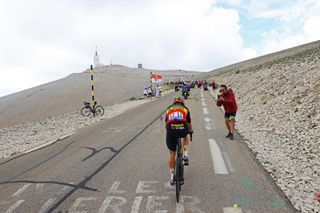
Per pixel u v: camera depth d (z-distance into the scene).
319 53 20.84
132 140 10.66
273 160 7.67
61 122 18.20
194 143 9.77
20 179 6.87
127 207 5.10
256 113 15.48
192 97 32.41
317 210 4.86
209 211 4.88
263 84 22.34
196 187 5.93
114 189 5.95
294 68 19.98
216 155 8.22
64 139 11.55
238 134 11.14
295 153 8.23
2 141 13.96
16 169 7.75
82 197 5.61
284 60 30.78
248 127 12.49
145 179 6.47
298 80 16.02
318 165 7.18
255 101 18.97
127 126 13.87
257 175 6.54
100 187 6.09
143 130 12.60
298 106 12.52
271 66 29.91
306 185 5.95
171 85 68.12
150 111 19.84
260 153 8.36
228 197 5.41
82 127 14.55
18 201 5.55
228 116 10.30
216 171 6.87
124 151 9.06
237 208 4.97
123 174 6.85
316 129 9.56
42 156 9.01
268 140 9.88
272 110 14.39
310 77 14.76
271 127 11.77
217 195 5.51
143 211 4.93
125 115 18.34
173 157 5.83
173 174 5.77
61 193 5.86
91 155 8.77
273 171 6.78
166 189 5.88
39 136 13.52
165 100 29.94
